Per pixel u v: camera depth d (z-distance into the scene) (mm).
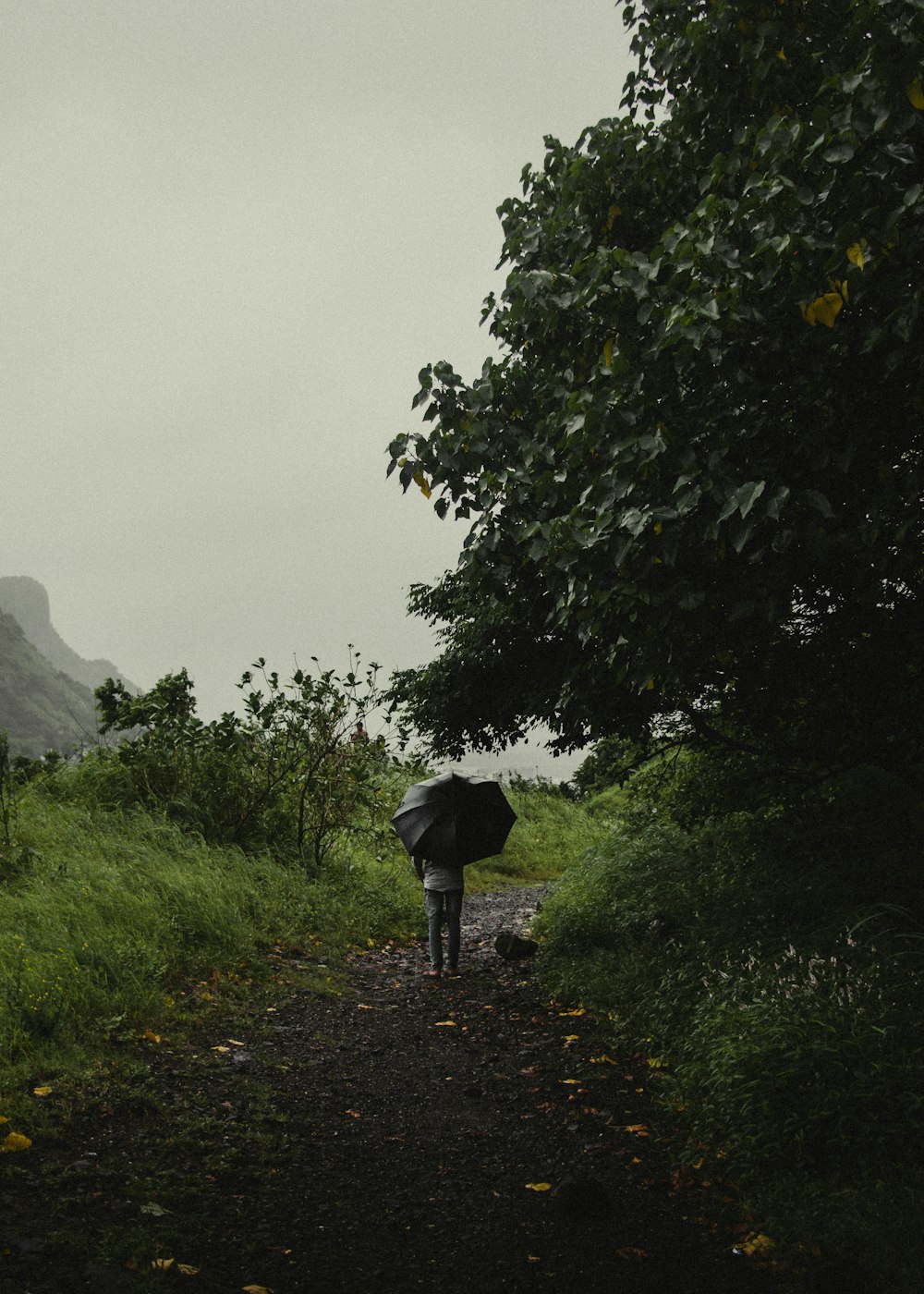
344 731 10961
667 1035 5469
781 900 6938
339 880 10438
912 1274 2938
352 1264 3121
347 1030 6117
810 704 6008
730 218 3695
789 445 3887
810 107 4395
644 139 5426
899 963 5168
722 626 4406
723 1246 3316
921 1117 3783
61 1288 2740
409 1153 4164
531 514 4891
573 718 7406
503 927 10875
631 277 3900
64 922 6148
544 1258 3219
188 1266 2949
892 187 3340
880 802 7617
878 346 3689
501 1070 5406
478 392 4863
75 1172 3486
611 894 9016
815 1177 3688
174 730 10570
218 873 8461
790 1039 4250
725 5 4664
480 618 7602
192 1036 5465
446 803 7996
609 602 4137
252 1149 3998
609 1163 4062
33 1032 4762
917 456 4066
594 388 4430
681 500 3602
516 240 5277
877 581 4332
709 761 8352
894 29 3205
